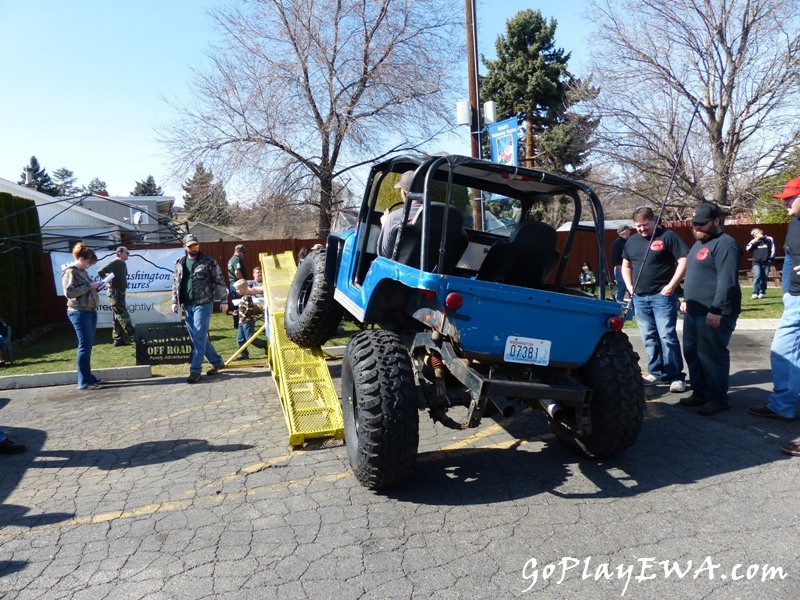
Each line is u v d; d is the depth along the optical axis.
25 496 4.43
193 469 4.80
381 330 4.44
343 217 7.54
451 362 3.92
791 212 5.04
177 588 3.14
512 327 3.81
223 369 8.65
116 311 11.28
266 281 8.25
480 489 4.20
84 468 4.95
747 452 4.63
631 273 6.65
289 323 6.27
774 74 16.06
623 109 17.77
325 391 5.60
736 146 17.27
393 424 3.87
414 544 3.47
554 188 5.00
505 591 3.00
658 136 17.61
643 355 8.57
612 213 21.67
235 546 3.54
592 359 4.23
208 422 6.07
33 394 7.62
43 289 15.59
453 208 4.38
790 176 17.38
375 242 5.38
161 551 3.53
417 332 4.62
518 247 4.37
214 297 7.97
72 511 4.13
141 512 4.06
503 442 5.11
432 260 4.52
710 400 5.53
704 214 5.36
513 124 10.05
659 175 18.11
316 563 3.31
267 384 7.60
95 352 10.65
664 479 4.24
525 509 3.87
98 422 6.24
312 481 4.44
